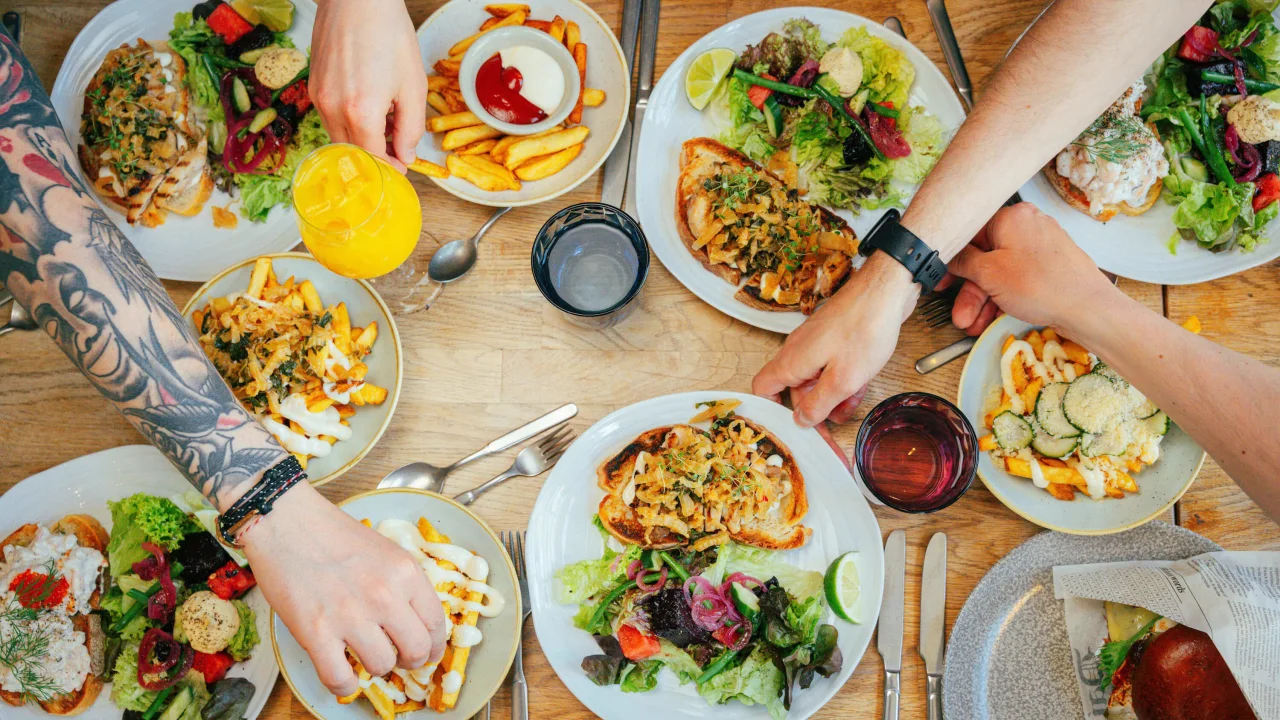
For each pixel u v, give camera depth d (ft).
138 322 4.21
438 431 5.85
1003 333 5.65
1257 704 4.54
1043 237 5.43
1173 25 4.88
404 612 4.42
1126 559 5.31
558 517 5.55
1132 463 5.35
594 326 5.99
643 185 6.07
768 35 6.02
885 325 5.18
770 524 5.45
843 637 5.26
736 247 5.79
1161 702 4.85
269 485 4.37
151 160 6.05
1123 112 5.90
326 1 5.30
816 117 6.03
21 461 5.82
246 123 6.12
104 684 5.33
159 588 5.29
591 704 5.16
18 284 4.16
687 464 5.35
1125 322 5.06
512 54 5.97
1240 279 5.90
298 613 4.35
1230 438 4.79
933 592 5.44
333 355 5.48
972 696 5.20
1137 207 5.90
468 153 5.99
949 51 6.35
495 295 6.07
